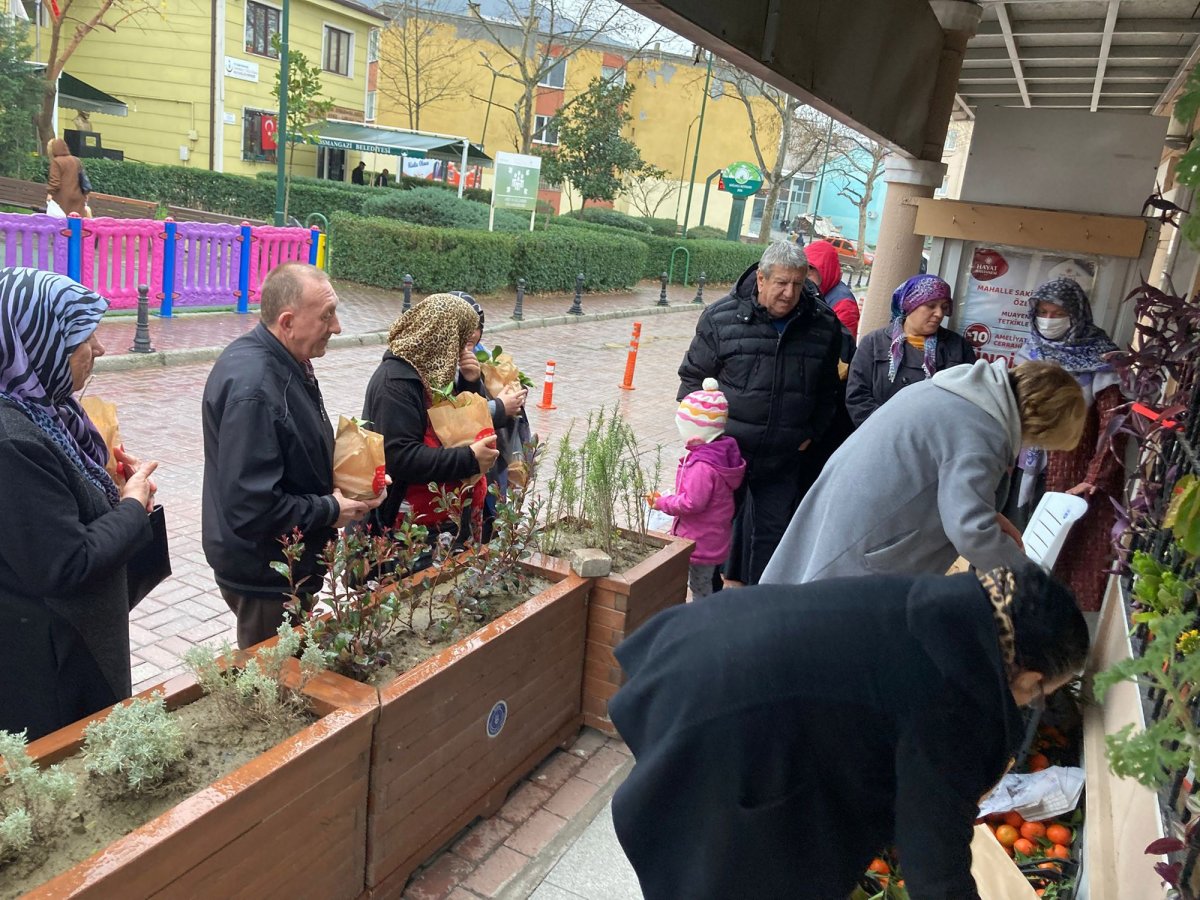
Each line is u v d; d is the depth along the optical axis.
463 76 35.75
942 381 2.97
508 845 3.08
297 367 2.96
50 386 2.31
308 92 19.67
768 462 4.67
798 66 3.53
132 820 2.01
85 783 2.09
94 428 2.63
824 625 1.83
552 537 3.89
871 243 52.66
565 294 20.47
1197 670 1.64
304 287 2.88
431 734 2.73
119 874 1.76
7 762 1.87
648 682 1.98
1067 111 4.94
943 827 1.74
